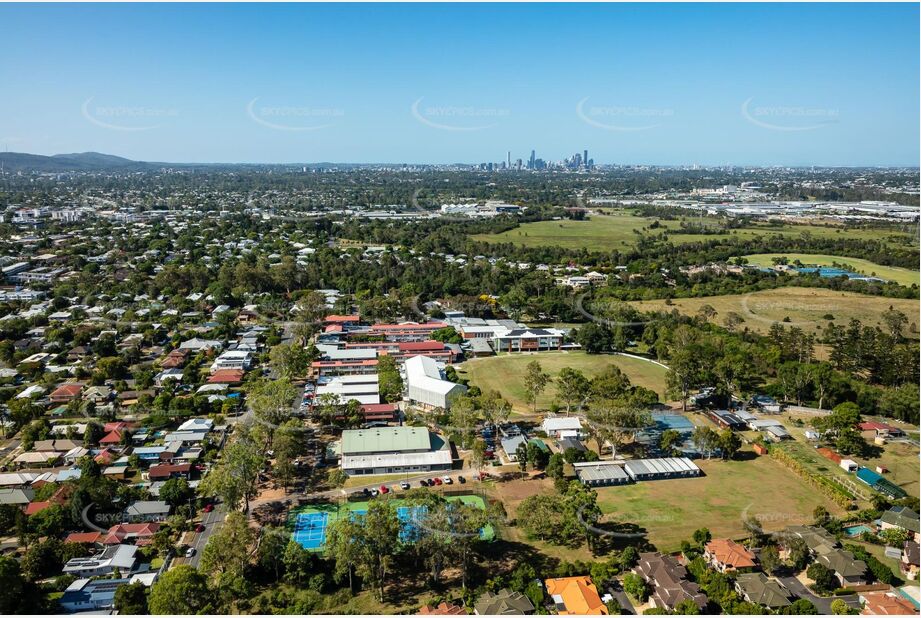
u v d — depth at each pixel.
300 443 103.06
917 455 104.38
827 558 74.12
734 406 127.50
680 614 63.94
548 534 82.44
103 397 122.94
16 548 78.50
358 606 69.25
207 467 99.31
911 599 69.75
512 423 118.81
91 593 68.75
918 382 134.12
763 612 65.38
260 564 75.25
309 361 146.62
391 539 71.62
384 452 101.44
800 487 95.94
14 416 111.12
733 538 81.38
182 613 63.84
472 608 67.62
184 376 135.12
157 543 78.06
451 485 95.75
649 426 114.69
